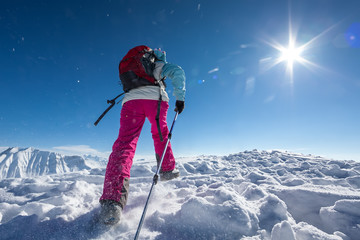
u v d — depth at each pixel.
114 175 1.28
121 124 1.62
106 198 1.19
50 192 2.16
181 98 1.78
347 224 1.14
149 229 1.17
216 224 1.13
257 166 4.30
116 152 1.40
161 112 1.73
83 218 1.29
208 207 1.19
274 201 1.29
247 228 1.09
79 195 2.03
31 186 2.42
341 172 3.06
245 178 2.62
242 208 1.18
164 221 1.22
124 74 1.71
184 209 1.22
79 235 1.09
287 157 5.06
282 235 0.95
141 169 3.54
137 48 1.79
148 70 1.68
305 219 1.38
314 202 1.44
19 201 2.01
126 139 1.50
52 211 1.45
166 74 1.80
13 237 1.10
